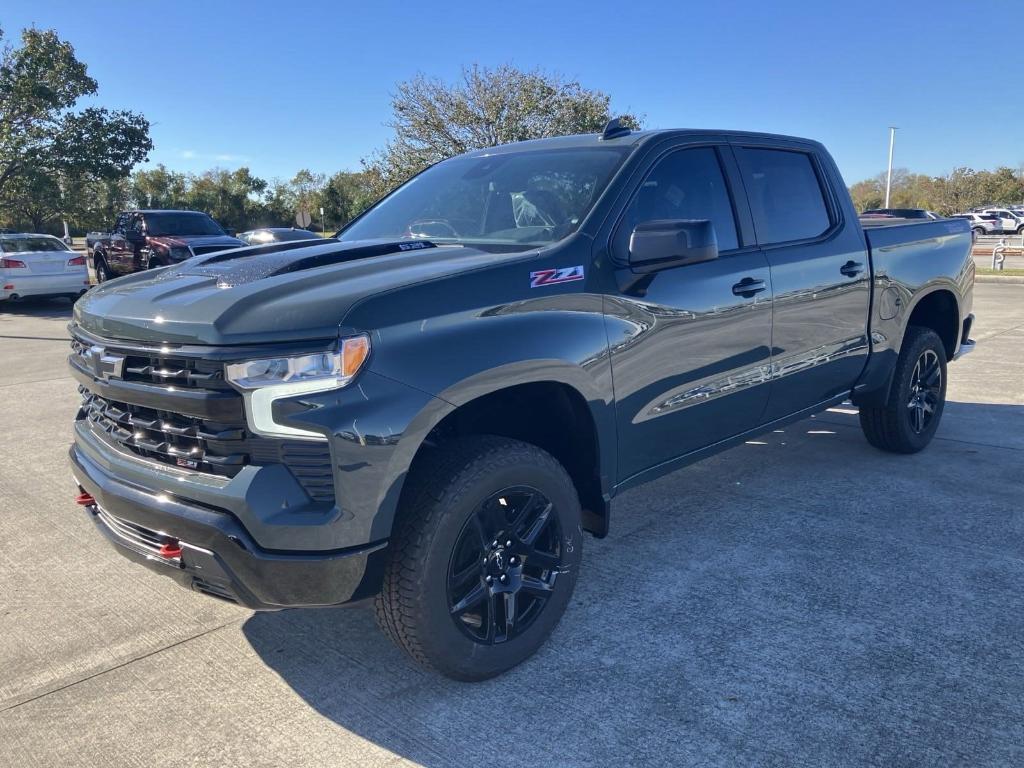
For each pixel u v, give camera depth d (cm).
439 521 262
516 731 264
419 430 253
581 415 314
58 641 328
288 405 237
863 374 474
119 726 273
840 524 423
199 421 253
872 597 344
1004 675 285
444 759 252
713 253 308
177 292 279
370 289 257
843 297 440
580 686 287
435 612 266
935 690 278
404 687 292
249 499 239
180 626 339
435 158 2394
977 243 3738
